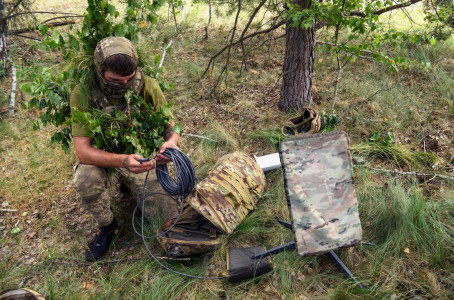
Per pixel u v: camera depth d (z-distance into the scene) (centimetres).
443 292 257
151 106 289
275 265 280
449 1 493
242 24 744
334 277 272
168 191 280
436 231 293
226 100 515
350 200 258
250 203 316
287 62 455
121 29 281
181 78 574
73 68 271
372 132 429
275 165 376
